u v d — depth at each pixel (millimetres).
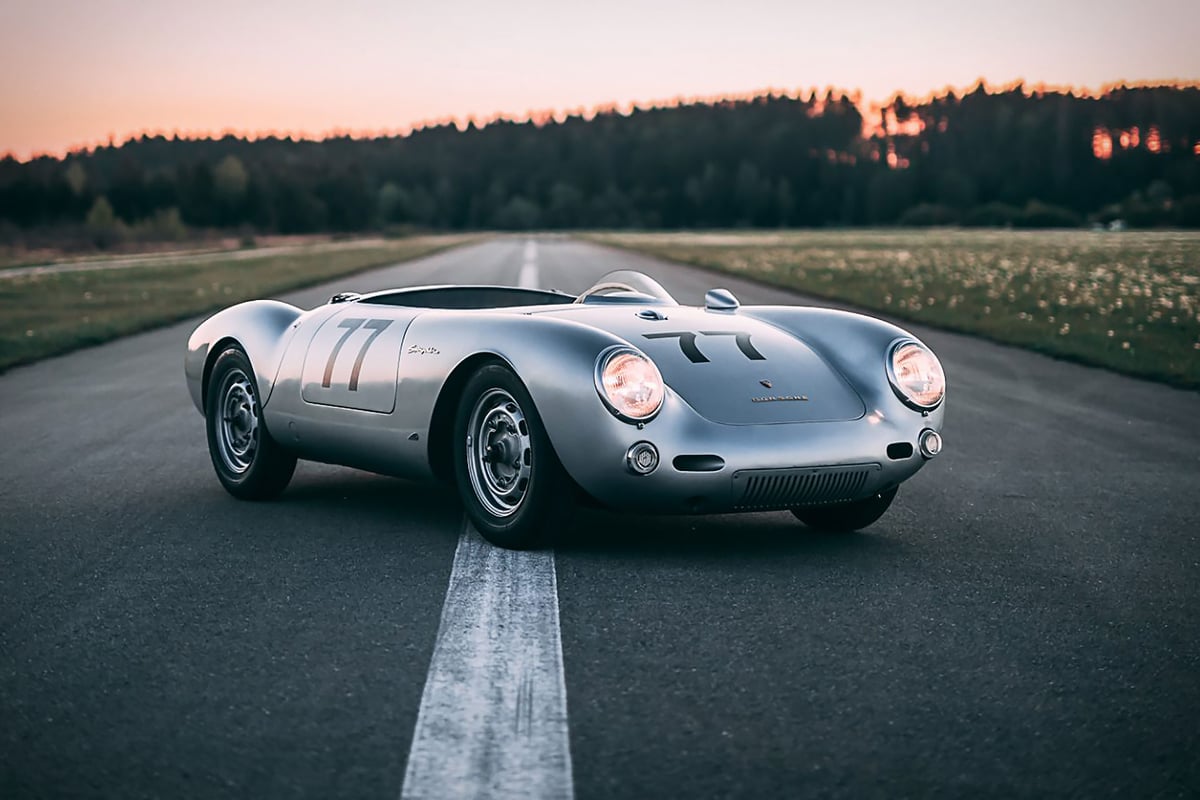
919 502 4996
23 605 3373
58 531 4348
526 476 3941
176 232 99688
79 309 17484
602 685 2699
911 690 2689
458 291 5328
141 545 4121
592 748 2336
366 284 23531
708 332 4344
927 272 26859
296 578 3660
